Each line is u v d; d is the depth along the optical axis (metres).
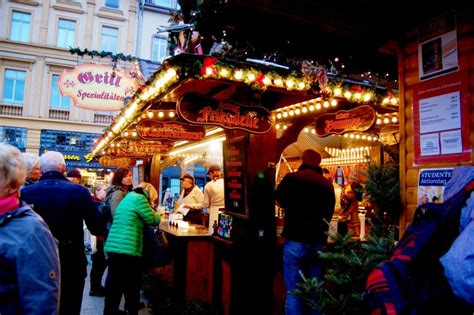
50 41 20.14
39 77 19.91
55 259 1.63
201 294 4.70
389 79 3.45
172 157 10.11
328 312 2.27
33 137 19.62
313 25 2.54
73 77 8.18
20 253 1.50
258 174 4.01
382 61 3.05
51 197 3.06
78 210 3.16
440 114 2.29
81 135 20.48
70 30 20.58
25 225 1.56
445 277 1.41
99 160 12.01
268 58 3.17
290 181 3.64
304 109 4.56
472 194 1.45
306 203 3.57
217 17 2.48
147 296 5.45
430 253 1.51
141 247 4.05
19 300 1.50
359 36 2.69
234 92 4.26
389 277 1.56
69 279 3.10
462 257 1.26
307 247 3.54
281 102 4.48
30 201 3.01
